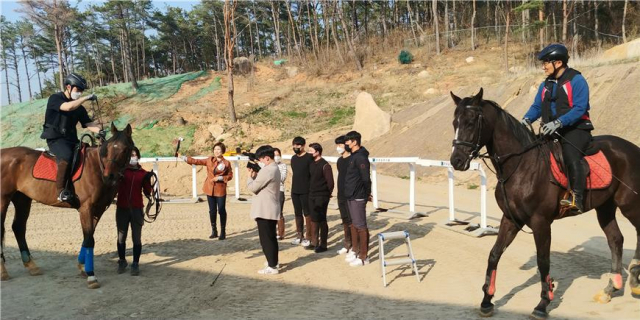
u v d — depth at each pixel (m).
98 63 62.22
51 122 6.47
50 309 5.40
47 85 69.12
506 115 5.08
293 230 9.99
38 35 56.59
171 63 80.25
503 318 4.90
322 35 65.50
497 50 40.31
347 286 6.20
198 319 5.04
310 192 8.11
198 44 76.38
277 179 6.92
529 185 4.90
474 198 12.63
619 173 5.20
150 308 5.42
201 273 6.90
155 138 29.02
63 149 6.40
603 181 5.06
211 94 39.38
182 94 39.97
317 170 8.02
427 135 19.86
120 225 6.97
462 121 4.86
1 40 65.50
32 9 35.34
